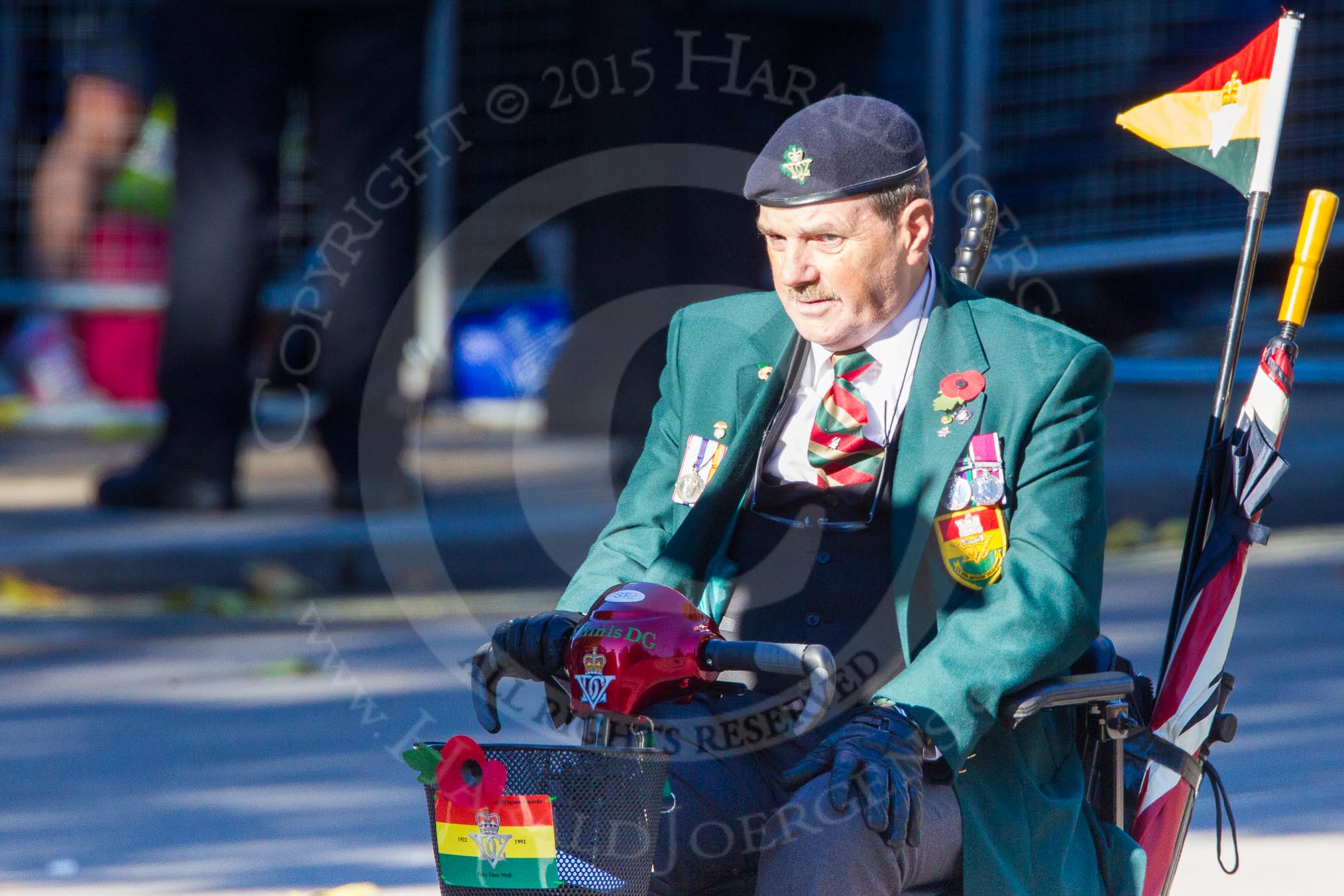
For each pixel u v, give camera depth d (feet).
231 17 106.11
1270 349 36.01
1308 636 79.05
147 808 55.93
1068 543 32.58
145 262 169.17
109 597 97.09
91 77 164.45
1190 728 35.88
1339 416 130.41
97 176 167.12
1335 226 133.90
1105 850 34.19
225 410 112.88
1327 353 138.82
